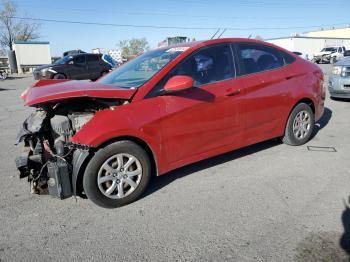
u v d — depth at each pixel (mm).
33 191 3521
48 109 3678
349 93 8328
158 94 3514
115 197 3385
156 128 3459
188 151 3775
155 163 3584
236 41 4281
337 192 3541
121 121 3266
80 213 3340
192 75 3764
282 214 3143
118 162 3350
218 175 4121
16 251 2746
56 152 3346
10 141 5980
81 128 3197
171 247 2727
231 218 3117
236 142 4211
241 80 4137
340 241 2693
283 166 4324
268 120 4508
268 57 4574
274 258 2521
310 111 5055
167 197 3602
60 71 17844
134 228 3029
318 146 5086
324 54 37656
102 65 19312
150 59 4141
